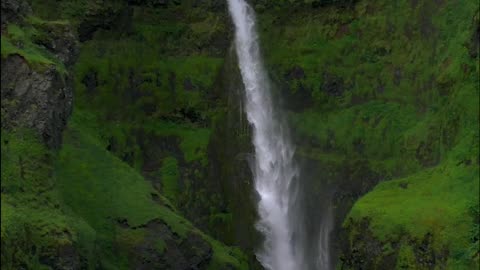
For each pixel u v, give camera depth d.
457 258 48.75
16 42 49.53
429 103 65.12
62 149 56.56
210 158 68.44
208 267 58.38
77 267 46.56
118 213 55.62
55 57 52.56
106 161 59.72
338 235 63.31
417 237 50.97
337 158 67.06
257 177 67.94
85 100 68.31
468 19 64.12
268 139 70.75
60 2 69.56
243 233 64.75
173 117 71.44
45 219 45.97
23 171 46.66
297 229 65.75
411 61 68.31
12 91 47.94
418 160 62.25
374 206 55.56
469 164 54.62
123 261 53.81
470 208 51.00
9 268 42.00
